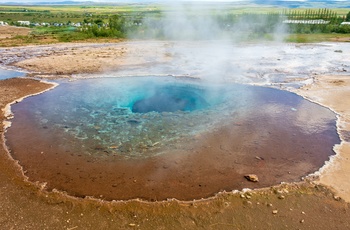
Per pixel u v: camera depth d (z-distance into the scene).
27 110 9.52
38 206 4.89
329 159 6.43
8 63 16.94
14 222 4.51
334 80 12.88
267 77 13.66
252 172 5.93
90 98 10.83
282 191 5.26
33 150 6.88
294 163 6.28
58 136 7.62
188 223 4.51
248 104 10.02
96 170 6.03
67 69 15.37
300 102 10.20
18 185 5.48
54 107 9.84
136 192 5.28
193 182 5.58
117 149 6.91
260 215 4.67
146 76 13.99
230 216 4.65
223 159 6.43
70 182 5.60
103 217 4.63
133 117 8.93
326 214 4.68
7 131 7.91
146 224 4.49
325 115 8.98
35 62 17.05
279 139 7.41
